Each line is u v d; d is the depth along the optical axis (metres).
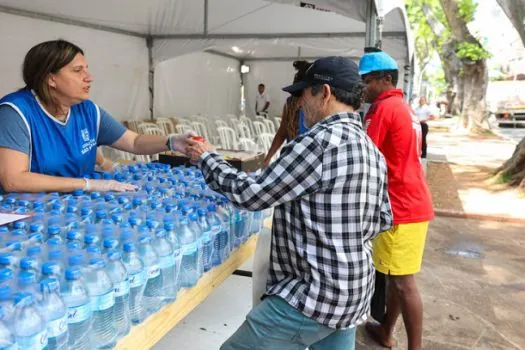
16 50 5.82
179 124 9.08
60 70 1.90
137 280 1.36
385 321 2.95
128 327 1.35
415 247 2.48
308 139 1.38
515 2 8.43
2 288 1.04
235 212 1.97
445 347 3.04
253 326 1.52
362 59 2.51
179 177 2.30
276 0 4.41
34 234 1.42
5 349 0.98
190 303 1.67
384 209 1.65
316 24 7.41
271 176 1.40
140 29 8.03
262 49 11.73
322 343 1.70
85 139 2.20
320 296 1.42
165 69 9.49
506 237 5.71
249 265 3.48
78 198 1.81
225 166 1.58
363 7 4.20
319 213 1.40
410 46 7.61
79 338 1.19
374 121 2.39
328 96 1.44
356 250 1.44
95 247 1.32
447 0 16.12
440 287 4.04
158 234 1.46
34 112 1.96
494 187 8.43
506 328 3.33
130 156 6.36
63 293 1.14
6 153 1.89
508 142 16.78
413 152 2.42
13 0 5.36
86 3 5.88
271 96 13.53
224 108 12.71
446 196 7.73
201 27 7.81
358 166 1.39
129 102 8.43
